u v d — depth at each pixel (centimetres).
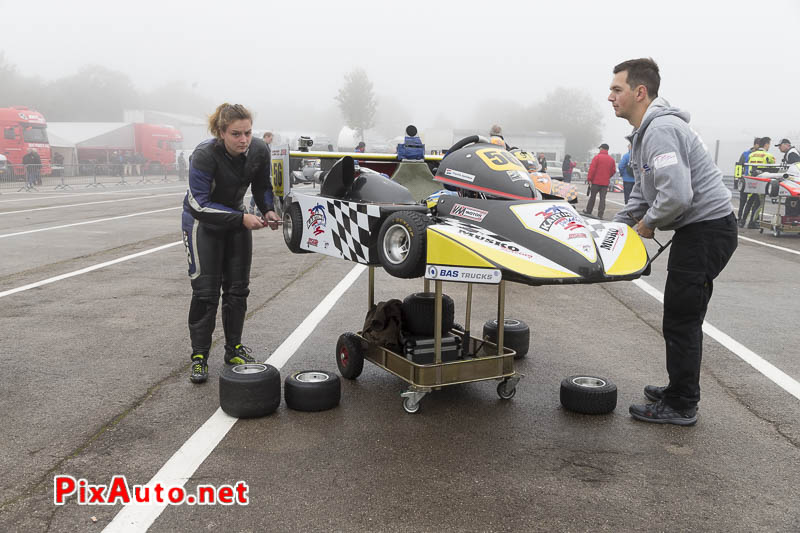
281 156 480
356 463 301
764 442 335
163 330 523
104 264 830
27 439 321
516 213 334
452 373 366
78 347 475
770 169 1373
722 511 267
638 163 362
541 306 638
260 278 748
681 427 354
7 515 253
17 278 733
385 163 484
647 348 502
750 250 1055
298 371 383
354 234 383
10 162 3002
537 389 410
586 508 266
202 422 345
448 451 316
